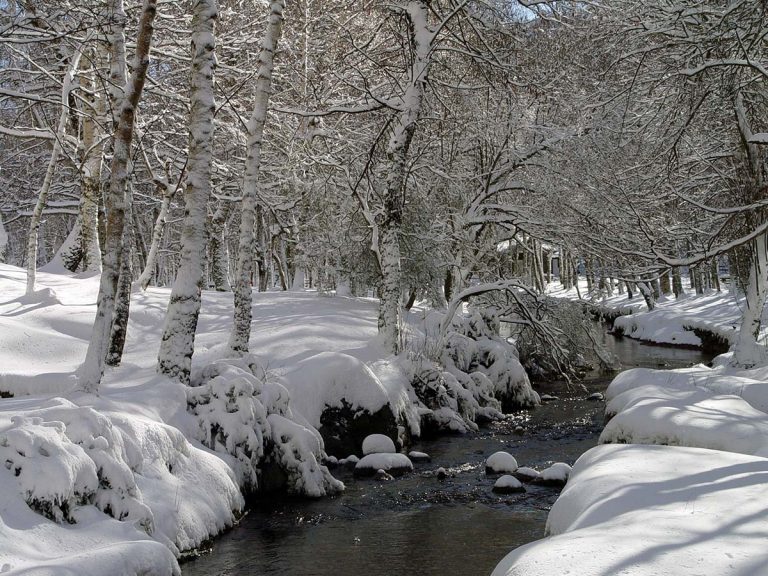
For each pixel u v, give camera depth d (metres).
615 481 6.32
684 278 57.16
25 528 6.06
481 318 21.58
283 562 7.93
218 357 13.54
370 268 23.42
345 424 13.14
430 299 24.19
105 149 21.28
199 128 11.24
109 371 12.04
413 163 18.81
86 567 5.44
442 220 21.84
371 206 21.08
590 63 19.84
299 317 18.02
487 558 8.01
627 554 4.44
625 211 20.58
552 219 20.59
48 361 13.10
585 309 25.20
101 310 9.41
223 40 19.80
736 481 6.11
